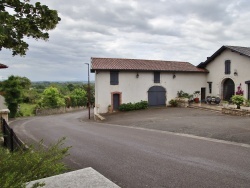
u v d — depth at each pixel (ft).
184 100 86.84
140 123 56.03
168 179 18.85
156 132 43.34
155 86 90.33
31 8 17.74
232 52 85.35
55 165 13.71
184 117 61.00
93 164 23.09
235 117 56.08
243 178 18.85
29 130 51.57
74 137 39.09
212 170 20.84
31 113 130.93
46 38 19.33
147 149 29.09
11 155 12.48
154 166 22.21
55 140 36.88
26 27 17.44
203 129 42.42
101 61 88.33
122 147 30.42
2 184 9.05
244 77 80.74
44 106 144.46
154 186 17.49
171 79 92.84
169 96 92.79
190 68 96.94
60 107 144.05
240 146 30.19
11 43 17.88
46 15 18.15
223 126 43.91
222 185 17.51
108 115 79.10
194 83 96.84
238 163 22.82
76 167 22.07
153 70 87.76
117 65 86.02
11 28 16.70
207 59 95.09
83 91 173.58
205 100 91.97
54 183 12.76
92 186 12.47
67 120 84.69
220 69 91.20
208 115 62.85
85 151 28.48
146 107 87.66
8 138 25.54
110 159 24.81
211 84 96.43
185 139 35.63
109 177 19.49
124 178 19.22
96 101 82.89
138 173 20.35
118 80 84.74
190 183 17.97
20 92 104.32
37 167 12.41
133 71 86.48
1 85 101.76
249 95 79.25
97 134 42.04
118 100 85.56
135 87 87.30
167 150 28.45
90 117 93.86
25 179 10.66
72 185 12.53
